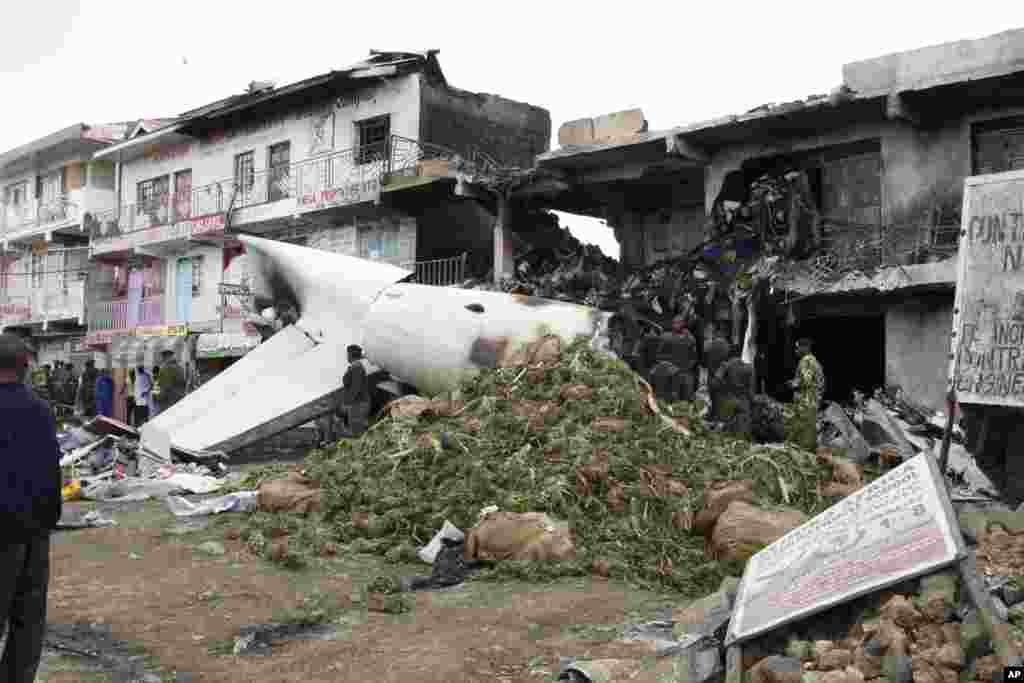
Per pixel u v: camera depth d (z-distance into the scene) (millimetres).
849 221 14695
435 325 12344
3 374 3594
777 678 3379
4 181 36281
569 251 18438
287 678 4121
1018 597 4262
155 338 27875
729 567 5738
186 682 4094
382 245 22016
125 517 8305
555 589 5543
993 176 7641
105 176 32312
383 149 21953
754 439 11133
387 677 4102
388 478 7422
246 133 25391
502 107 23328
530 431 7543
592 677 3865
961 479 9992
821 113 13898
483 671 4184
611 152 16281
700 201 18375
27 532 3494
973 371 7590
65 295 32344
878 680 3271
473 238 21656
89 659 4402
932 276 12484
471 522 6598
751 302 13672
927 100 13078
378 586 5590
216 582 5777
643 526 6332
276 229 24391
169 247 27547
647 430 7469
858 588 3605
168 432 12172
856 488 6914
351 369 12070
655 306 14656
